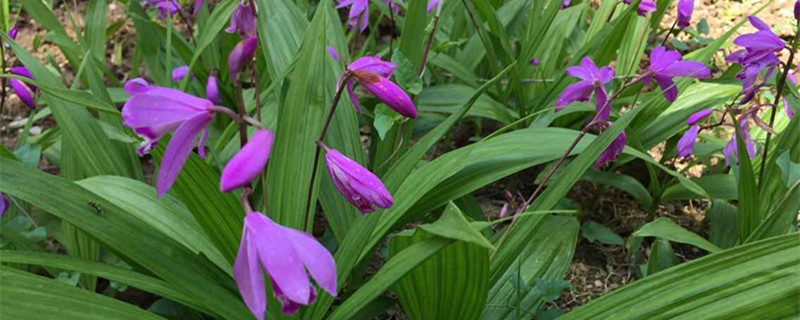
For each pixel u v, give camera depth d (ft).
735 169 1.79
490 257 1.55
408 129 1.92
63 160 1.86
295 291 1.07
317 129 1.51
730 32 2.21
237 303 1.48
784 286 1.18
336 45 1.99
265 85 2.32
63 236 1.90
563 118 2.24
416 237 1.36
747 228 1.73
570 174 1.50
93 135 1.79
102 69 2.31
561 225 1.86
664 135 2.08
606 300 1.31
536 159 1.69
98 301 1.30
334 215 1.75
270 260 1.08
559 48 2.47
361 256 1.60
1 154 1.70
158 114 1.14
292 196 1.49
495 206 2.23
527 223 1.54
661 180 2.31
